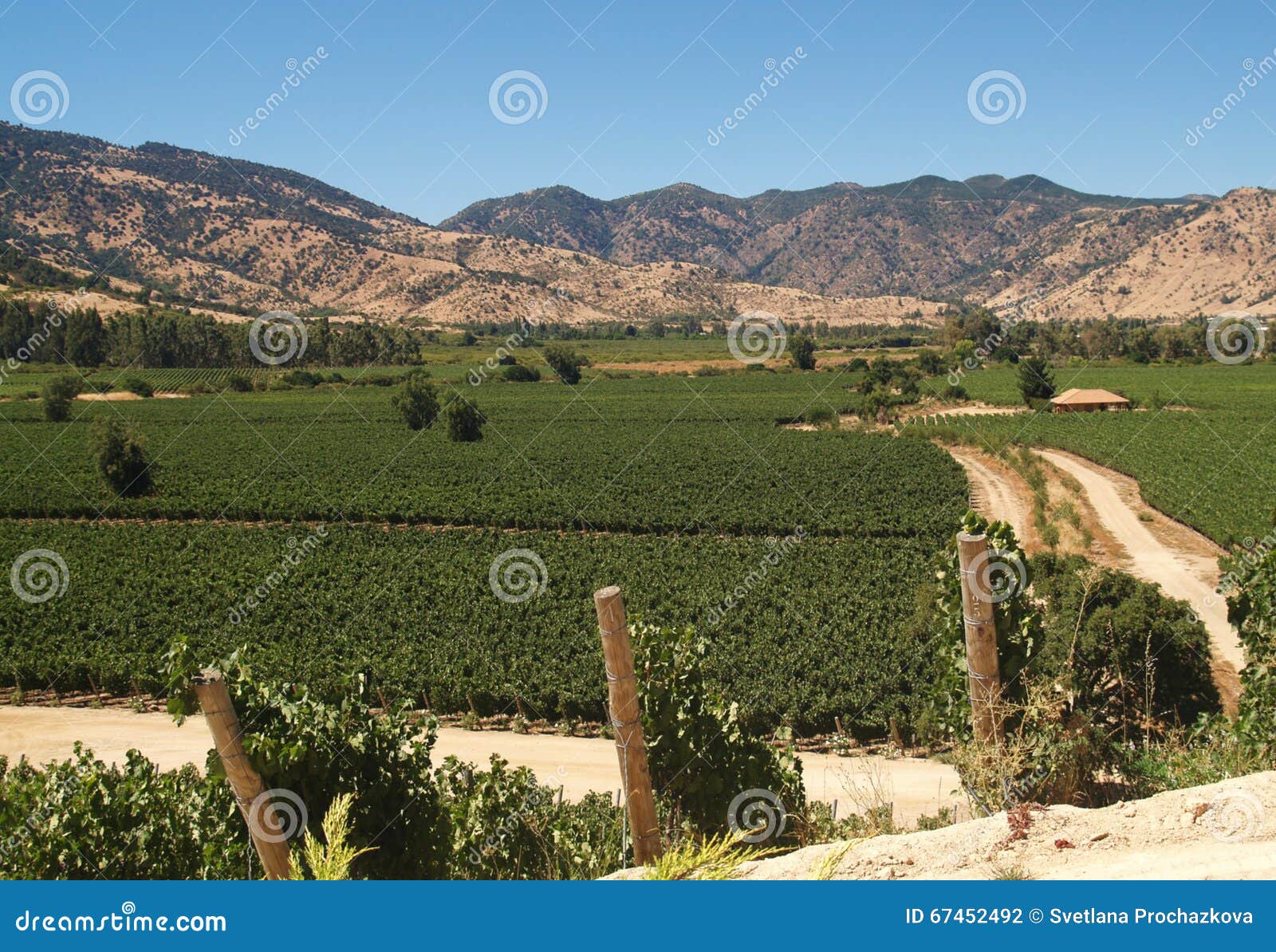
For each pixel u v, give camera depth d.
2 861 9.31
